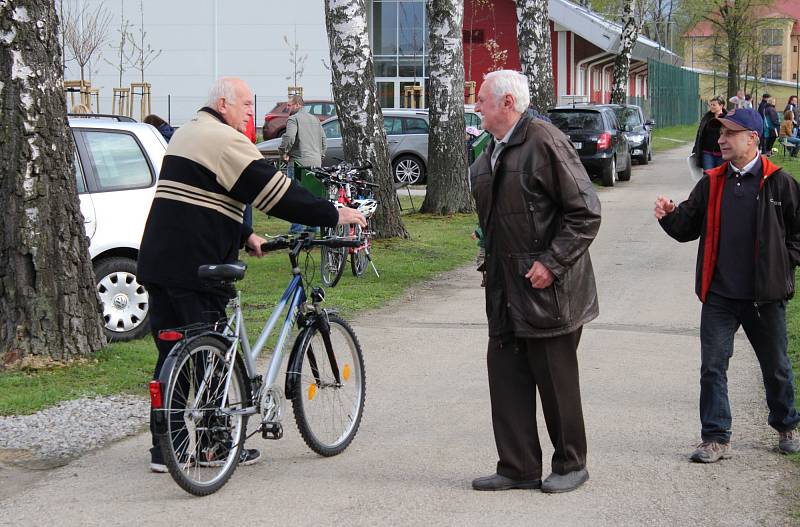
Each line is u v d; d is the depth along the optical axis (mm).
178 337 6004
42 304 8938
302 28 51594
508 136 6043
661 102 66062
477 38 52000
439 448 7195
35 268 8898
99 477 6578
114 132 10961
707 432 6789
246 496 6227
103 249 10500
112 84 51906
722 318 6762
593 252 17438
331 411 7094
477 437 7457
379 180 18203
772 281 6570
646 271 15406
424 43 50375
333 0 17891
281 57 51750
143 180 10953
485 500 6129
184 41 51906
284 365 7414
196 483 6117
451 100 22125
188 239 6496
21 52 8773
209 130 6516
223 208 6551
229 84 6652
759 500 6047
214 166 6469
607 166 29719
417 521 5785
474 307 12680
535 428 6340
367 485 6426
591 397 8492
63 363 8969
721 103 16594
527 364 6281
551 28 51375
